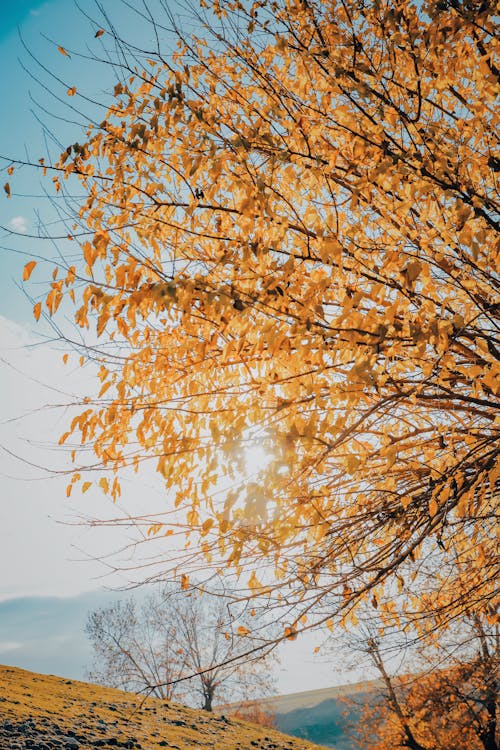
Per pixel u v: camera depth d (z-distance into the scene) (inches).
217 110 196.1
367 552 201.8
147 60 186.5
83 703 565.6
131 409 172.1
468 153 173.6
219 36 199.6
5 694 507.5
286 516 160.9
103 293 148.2
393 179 149.0
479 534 219.1
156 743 478.9
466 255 169.9
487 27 177.2
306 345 145.4
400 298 152.5
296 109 188.2
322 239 151.9
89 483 172.6
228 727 662.5
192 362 177.8
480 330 176.2
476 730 626.2
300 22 192.5
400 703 668.1
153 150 179.3
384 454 165.2
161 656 960.3
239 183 159.9
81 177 181.0
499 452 163.9
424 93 175.9
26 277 153.3
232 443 149.7
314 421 147.3
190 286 143.3
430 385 164.6
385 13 171.9
